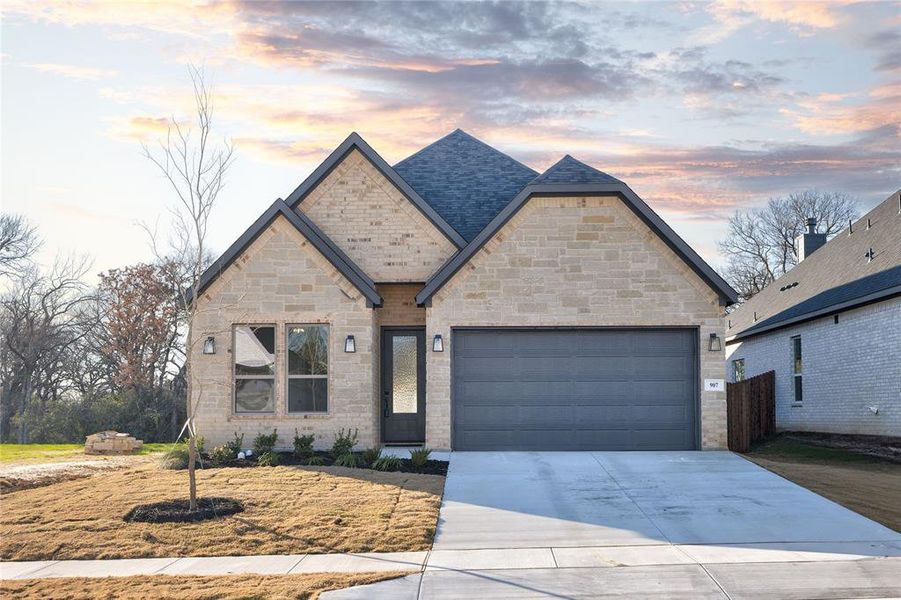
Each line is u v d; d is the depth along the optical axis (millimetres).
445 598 9289
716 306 18891
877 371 21594
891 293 20312
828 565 10336
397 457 17875
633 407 18984
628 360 19094
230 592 9508
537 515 13281
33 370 39844
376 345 20016
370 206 20562
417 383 20594
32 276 40062
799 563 10445
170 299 38094
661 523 12695
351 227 20547
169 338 38719
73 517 13266
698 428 18859
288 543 11836
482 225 21281
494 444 18984
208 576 10328
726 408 19062
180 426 37781
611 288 18953
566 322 18922
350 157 20656
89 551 11688
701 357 18844
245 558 11281
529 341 19172
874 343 21781
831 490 14758
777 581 9703
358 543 11789
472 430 19031
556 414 19031
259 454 18328
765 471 16406
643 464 17109
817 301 25422
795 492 14609
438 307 19031
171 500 14062
